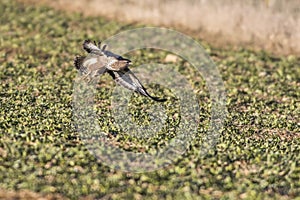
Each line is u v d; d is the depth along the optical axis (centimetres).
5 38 11638
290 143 7569
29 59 10594
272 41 11688
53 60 10538
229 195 6450
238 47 11581
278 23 11838
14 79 9619
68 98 8819
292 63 10900
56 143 7331
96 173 6825
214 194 6481
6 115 8050
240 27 12044
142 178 6756
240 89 9612
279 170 6844
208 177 6750
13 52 10975
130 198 6406
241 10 12169
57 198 6438
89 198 6425
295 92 9512
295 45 11556
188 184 6619
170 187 6594
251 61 10894
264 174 6794
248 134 7794
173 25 12525
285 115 8562
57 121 7944
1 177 6725
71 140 7481
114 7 13212
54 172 6825
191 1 12656
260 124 8169
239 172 6781
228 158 7069
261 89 9569
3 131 7556
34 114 8125
